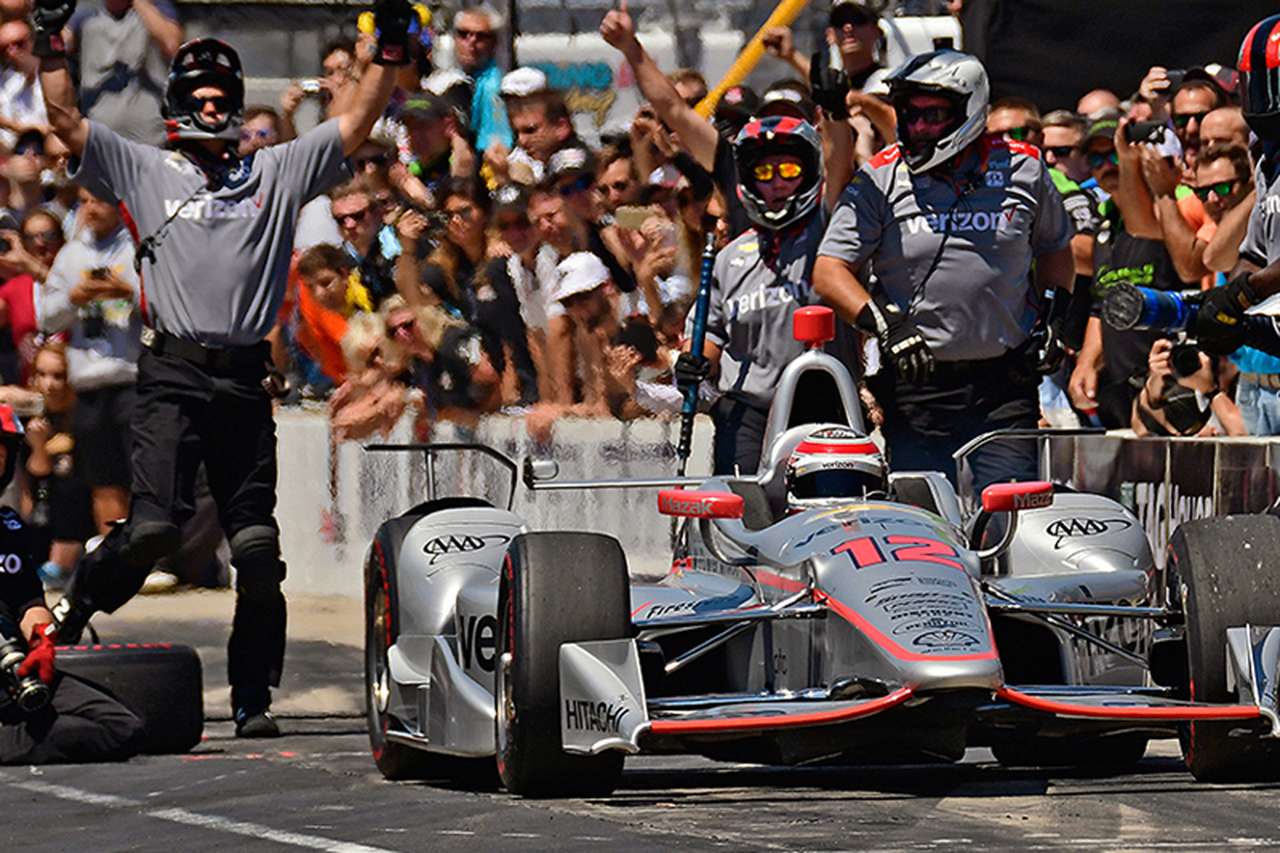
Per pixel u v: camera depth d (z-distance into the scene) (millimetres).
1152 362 32875
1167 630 20422
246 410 27359
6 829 18781
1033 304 28297
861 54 36844
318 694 30656
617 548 19609
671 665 20094
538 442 39906
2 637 24250
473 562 23109
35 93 45031
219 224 27156
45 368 40094
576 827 17359
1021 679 22469
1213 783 20109
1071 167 40312
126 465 40094
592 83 46469
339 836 17422
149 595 39844
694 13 46594
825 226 29422
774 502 22750
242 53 46656
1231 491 28047
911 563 19344
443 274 40312
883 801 18938
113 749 24359
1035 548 23281
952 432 28000
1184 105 35938
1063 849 15703
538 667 19031
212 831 18109
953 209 27281
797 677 20266
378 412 40094
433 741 21828
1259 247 25875
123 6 44562
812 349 23484
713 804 18891
